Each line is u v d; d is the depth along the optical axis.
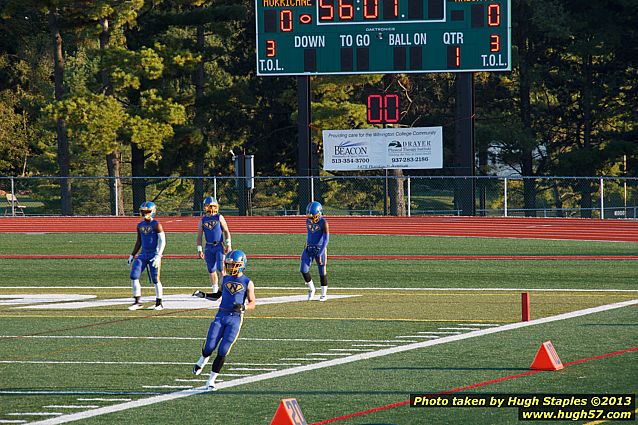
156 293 43.72
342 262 60.94
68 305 45.38
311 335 36.91
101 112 103.44
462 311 42.25
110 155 109.62
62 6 104.12
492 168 136.75
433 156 91.62
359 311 42.62
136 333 37.84
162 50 108.44
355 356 32.84
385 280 53.09
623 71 125.88
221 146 132.25
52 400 27.41
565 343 34.44
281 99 123.44
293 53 87.19
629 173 120.88
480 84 133.50
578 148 132.12
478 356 32.41
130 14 104.94
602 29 117.75
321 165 129.75
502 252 65.44
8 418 25.62
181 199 148.88
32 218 91.62
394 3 86.00
